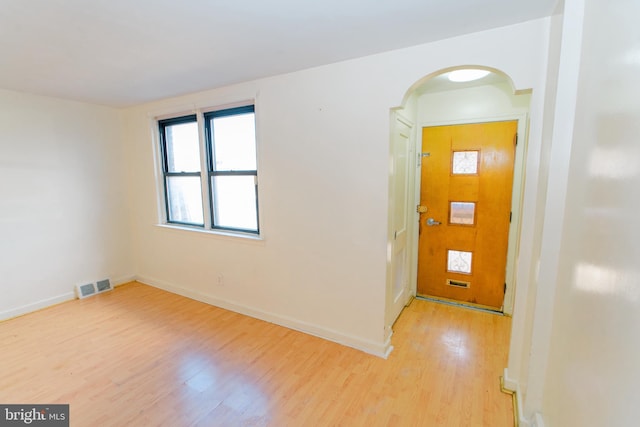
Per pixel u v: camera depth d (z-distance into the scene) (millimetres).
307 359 2271
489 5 1444
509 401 1833
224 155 3084
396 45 1905
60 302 3320
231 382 2029
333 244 2412
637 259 713
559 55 1354
